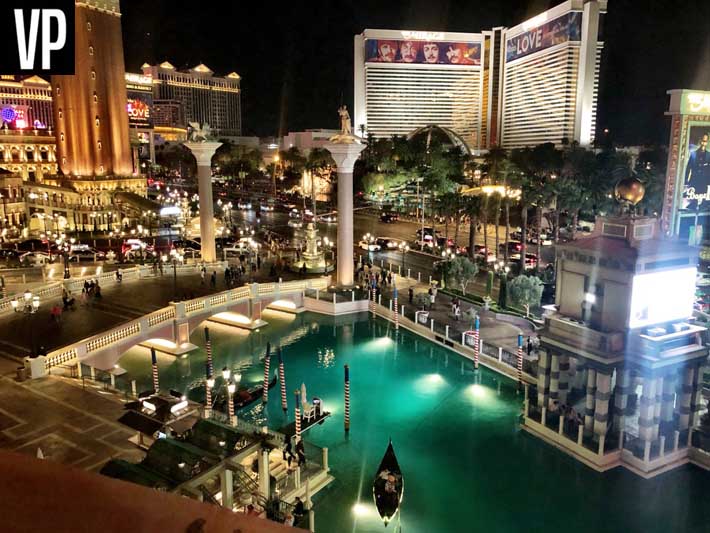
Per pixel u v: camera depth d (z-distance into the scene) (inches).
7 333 1808.6
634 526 1090.1
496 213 2970.0
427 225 4478.3
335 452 1365.7
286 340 2183.8
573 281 1350.9
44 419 1275.8
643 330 1257.4
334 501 1178.0
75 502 83.7
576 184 2827.3
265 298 2347.4
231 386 1456.7
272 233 3996.1
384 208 5334.6
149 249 3208.7
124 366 1919.3
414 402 1638.8
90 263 2974.9
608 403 1286.9
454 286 2511.1
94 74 4190.5
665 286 1262.3
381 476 1021.2
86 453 1139.3
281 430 1421.0
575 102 7303.2
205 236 2795.3
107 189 4224.9
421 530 1086.4
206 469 965.8
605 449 1270.9
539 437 1403.8
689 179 2365.9
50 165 5231.3
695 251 1283.2
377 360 1977.1
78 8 4079.7
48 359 1534.2
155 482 940.0
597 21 6899.6
